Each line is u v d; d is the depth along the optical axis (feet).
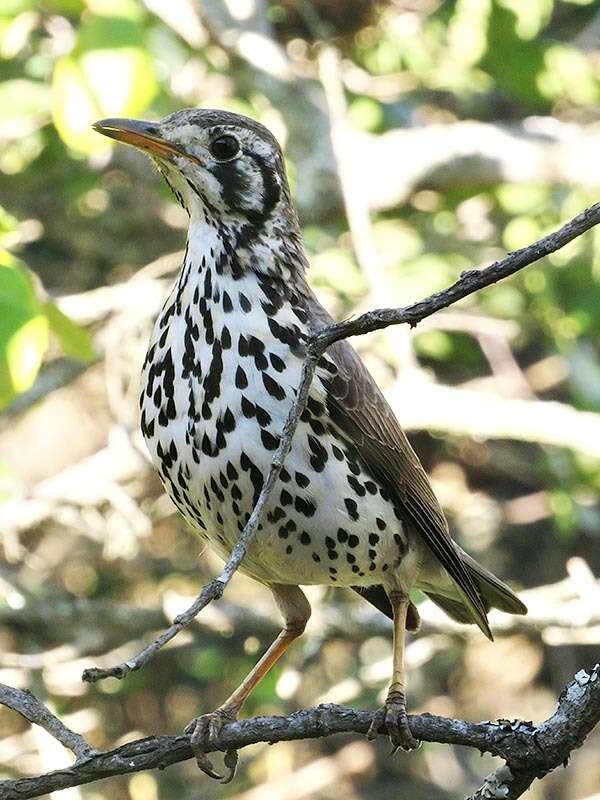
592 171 49.01
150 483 49.57
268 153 27.91
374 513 27.73
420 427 43.06
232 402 26.30
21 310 29.48
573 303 47.09
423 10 50.26
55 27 44.70
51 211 50.47
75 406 54.08
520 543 55.06
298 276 27.61
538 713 53.93
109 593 51.78
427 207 50.39
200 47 46.09
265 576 28.63
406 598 28.84
